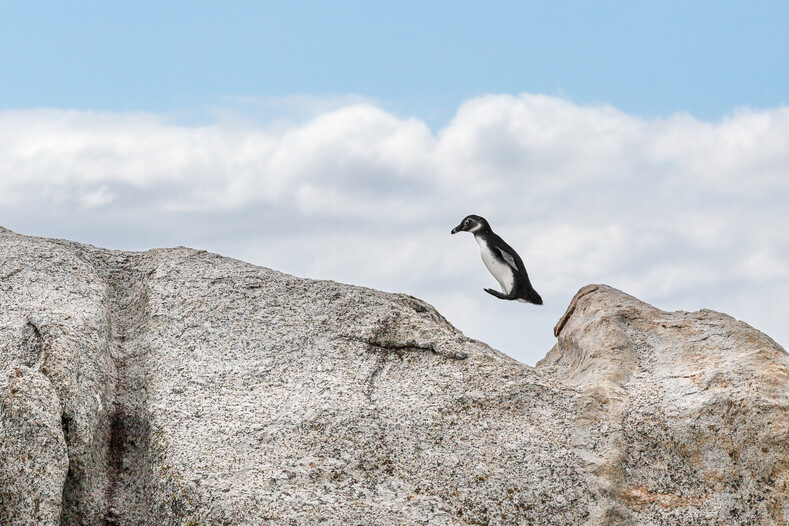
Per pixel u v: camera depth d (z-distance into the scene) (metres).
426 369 13.40
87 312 13.60
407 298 15.97
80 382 12.13
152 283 15.16
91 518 11.59
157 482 11.36
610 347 13.75
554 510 11.41
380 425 12.16
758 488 11.65
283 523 10.47
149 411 12.41
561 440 12.17
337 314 14.37
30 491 10.84
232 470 11.27
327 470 11.43
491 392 12.82
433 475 11.64
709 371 12.77
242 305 14.57
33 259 15.07
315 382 12.98
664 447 12.09
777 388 12.17
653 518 11.45
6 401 11.08
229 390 12.82
